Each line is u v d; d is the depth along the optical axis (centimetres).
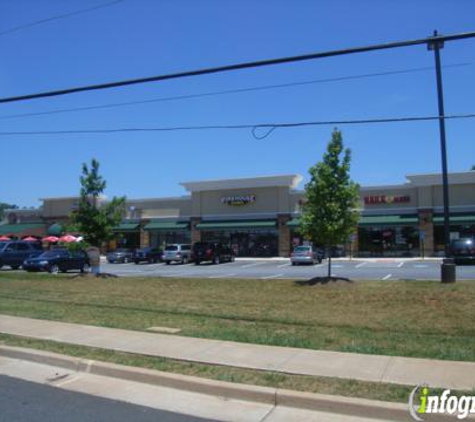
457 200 4316
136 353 891
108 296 1781
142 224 5600
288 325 1164
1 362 898
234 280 2095
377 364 795
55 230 5859
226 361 827
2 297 1789
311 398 646
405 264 3516
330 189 1917
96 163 2545
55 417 616
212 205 5272
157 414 631
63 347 944
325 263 3875
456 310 1306
